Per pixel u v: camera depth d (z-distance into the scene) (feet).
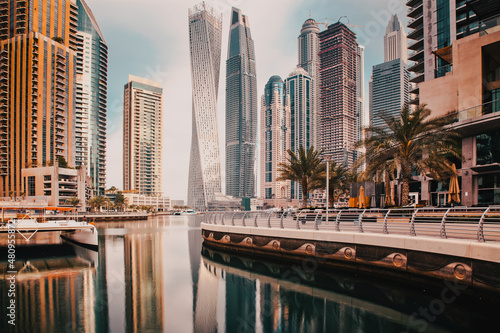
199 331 44.68
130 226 277.64
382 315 48.75
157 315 51.11
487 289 45.14
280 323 47.11
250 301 57.21
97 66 571.69
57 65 458.91
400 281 57.82
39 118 434.30
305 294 59.82
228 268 84.43
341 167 171.73
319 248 72.69
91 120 550.77
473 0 125.90
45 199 396.98
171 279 74.02
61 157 435.94
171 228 247.70
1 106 433.89
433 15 232.73
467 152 115.55
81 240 130.11
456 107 135.85
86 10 576.20
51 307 55.36
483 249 45.60
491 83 117.19
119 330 45.29
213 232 112.57
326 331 44.04
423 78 250.98
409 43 268.82
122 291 64.90
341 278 66.54
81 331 45.03
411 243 55.88
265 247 86.58
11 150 431.02
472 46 118.11
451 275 49.93
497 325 43.19
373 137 102.47
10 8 458.91
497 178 106.42
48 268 88.63
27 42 436.76
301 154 145.59
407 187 96.22
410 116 102.42
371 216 93.04
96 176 546.26
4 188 428.97
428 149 100.53
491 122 98.94
